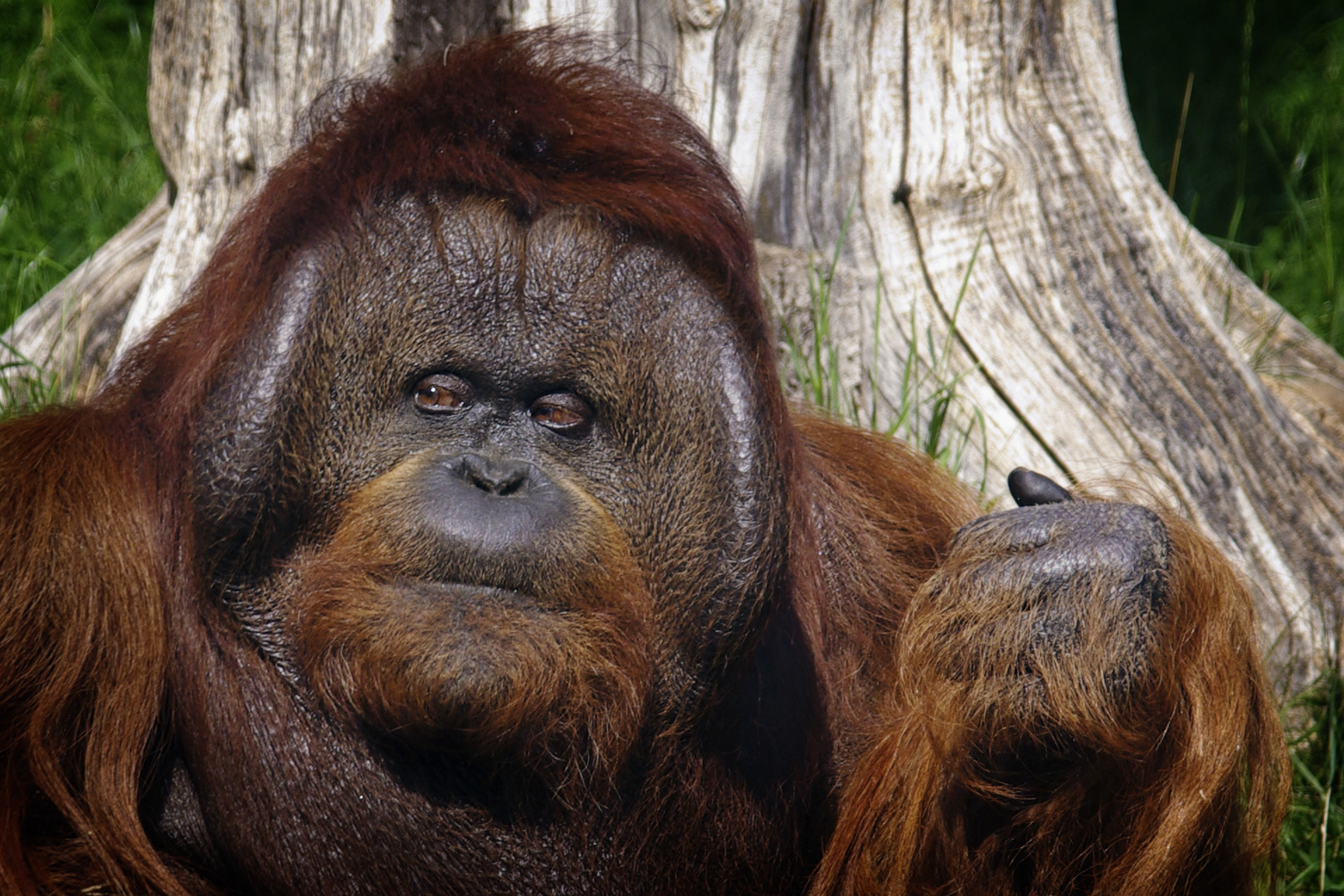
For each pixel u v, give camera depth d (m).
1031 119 7.33
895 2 7.11
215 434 3.95
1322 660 6.90
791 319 6.77
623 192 4.13
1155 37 13.55
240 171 6.95
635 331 4.09
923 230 7.09
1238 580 4.75
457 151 4.09
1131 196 7.42
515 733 3.91
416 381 4.02
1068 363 6.97
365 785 4.11
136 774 4.12
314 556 4.04
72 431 4.38
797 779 4.57
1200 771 4.20
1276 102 12.64
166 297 7.00
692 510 4.12
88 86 11.50
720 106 6.91
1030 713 4.19
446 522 3.82
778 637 4.52
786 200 7.05
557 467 4.06
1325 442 7.85
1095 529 4.31
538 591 3.85
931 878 4.32
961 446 6.79
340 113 4.48
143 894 4.12
